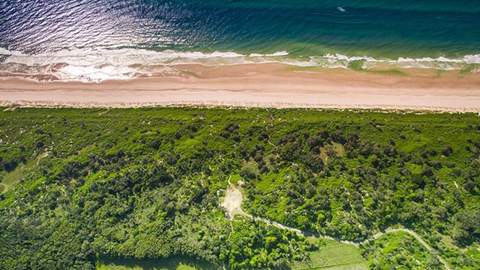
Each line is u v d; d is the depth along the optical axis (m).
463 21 64.56
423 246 42.53
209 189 48.19
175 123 55.41
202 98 59.44
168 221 45.44
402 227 44.12
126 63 65.44
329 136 51.94
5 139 55.38
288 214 45.06
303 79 60.59
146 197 47.78
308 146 51.19
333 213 45.22
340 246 43.19
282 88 59.69
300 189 47.22
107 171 50.38
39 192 49.28
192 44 66.75
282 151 50.75
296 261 42.44
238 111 56.66
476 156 48.78
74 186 49.50
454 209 44.69
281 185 47.84
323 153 50.62
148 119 56.31
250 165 50.19
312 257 42.62
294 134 52.50
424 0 67.38
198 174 49.69
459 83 58.59
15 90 63.16
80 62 66.31
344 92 58.62
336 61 62.47
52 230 45.75
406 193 46.25
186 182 48.97
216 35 67.31
